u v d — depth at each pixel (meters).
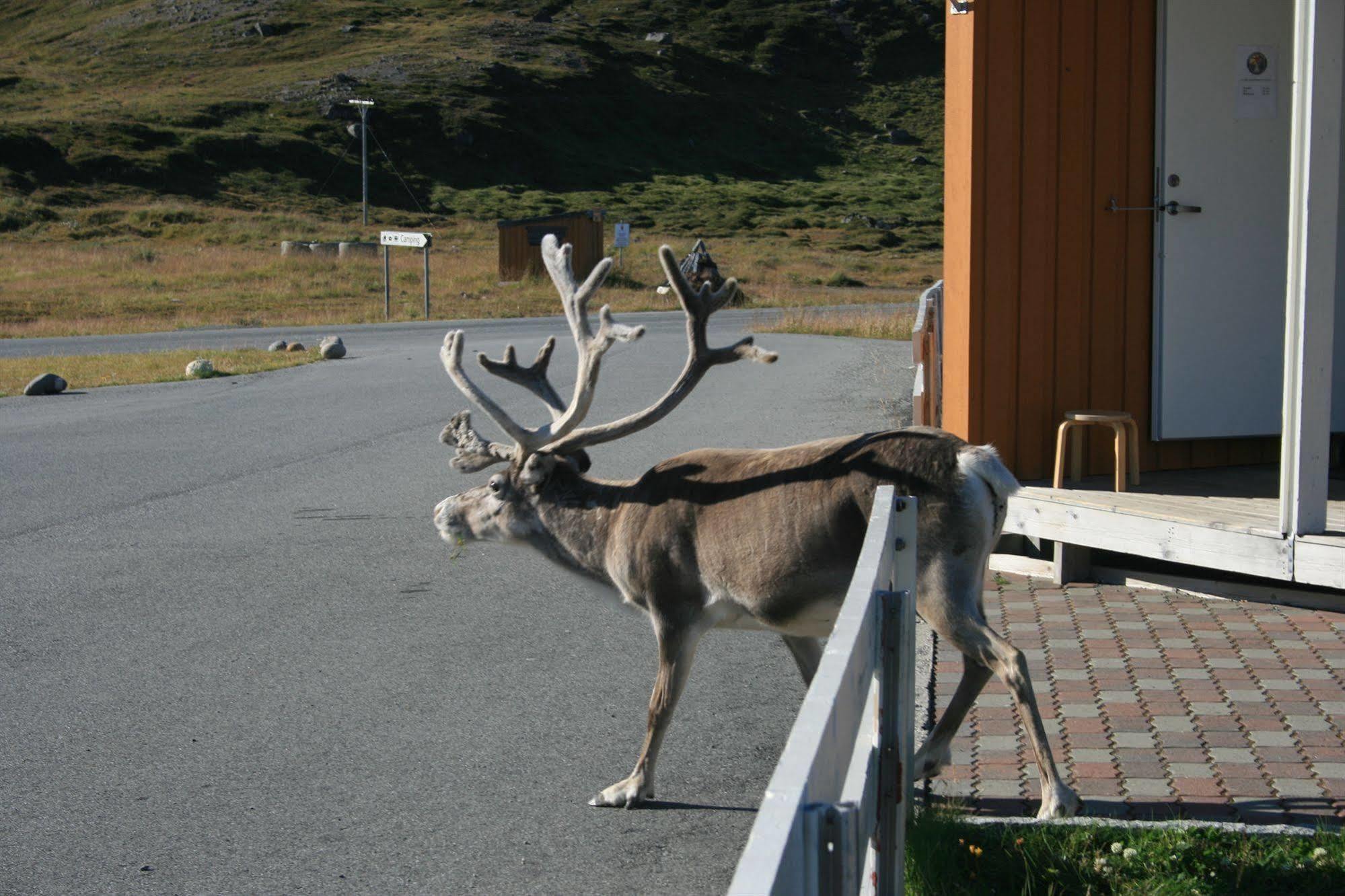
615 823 4.78
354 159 78.38
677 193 82.62
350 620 7.43
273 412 15.63
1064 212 7.98
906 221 76.62
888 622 3.39
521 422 14.17
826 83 116.06
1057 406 8.08
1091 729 5.34
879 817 3.43
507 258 44.34
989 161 7.78
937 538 4.48
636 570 4.95
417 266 47.03
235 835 4.73
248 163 74.19
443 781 5.18
